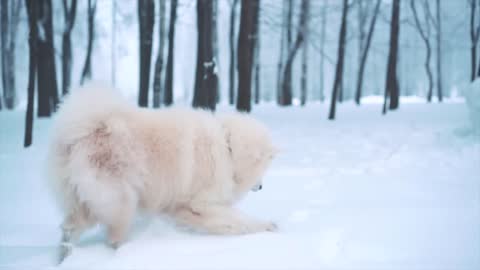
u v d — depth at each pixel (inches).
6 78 910.4
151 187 155.1
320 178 258.5
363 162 311.1
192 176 161.3
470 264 116.7
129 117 154.7
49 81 568.1
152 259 131.9
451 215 164.1
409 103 808.3
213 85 494.3
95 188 139.9
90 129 142.0
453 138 374.6
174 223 170.2
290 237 148.8
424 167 279.4
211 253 135.3
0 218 186.2
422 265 117.5
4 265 135.0
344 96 1525.6
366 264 120.5
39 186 243.3
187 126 163.9
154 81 621.0
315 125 545.6
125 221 147.2
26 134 376.8
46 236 163.8
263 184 247.4
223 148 170.7
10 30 943.0
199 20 565.9
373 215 169.5
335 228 154.8
